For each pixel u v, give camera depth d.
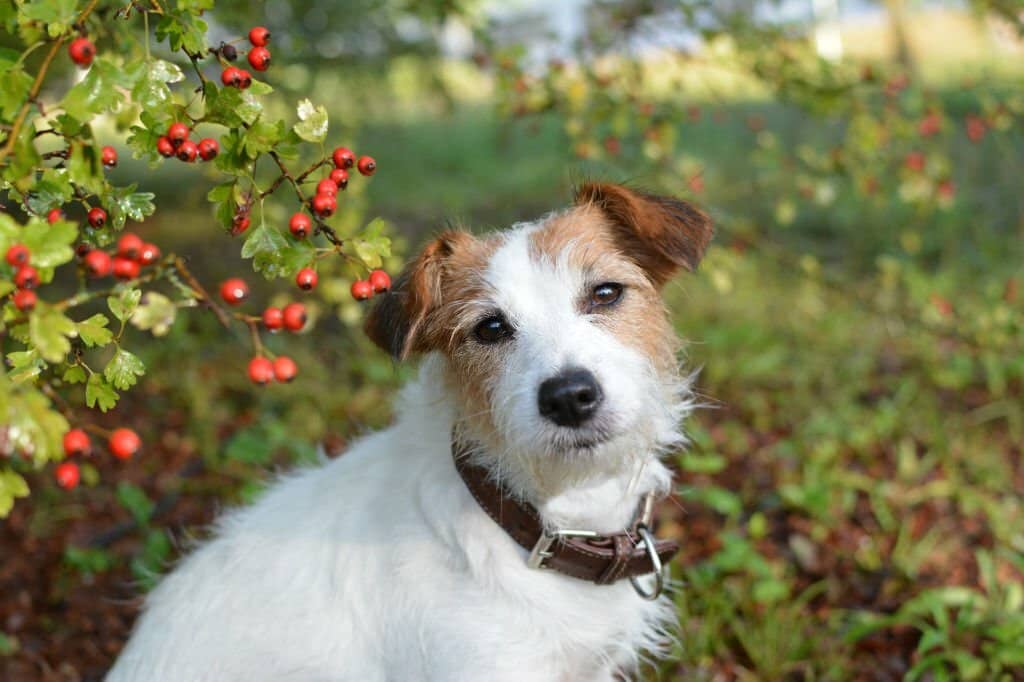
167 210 2.48
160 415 1.32
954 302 1.61
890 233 2.04
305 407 1.32
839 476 1.12
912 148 1.38
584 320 0.71
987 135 2.22
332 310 1.64
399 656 0.69
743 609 0.94
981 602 0.91
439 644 0.68
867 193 1.27
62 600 0.97
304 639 0.71
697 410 1.30
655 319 0.74
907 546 1.02
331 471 0.76
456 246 0.74
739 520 1.07
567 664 0.71
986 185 2.21
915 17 3.52
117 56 0.73
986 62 2.29
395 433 0.75
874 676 0.87
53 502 1.09
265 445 1.12
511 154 3.48
